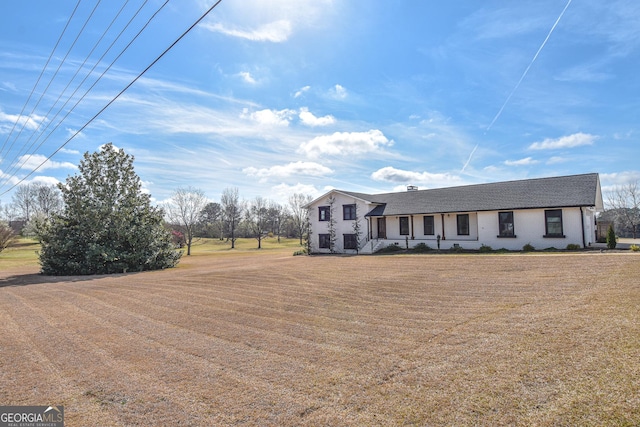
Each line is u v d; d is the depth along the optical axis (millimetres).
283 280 15039
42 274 22375
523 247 21344
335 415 4094
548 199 21172
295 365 5652
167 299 11883
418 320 7957
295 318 8617
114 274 21750
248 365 5723
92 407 4492
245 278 16141
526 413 3891
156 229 25500
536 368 4980
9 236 39844
